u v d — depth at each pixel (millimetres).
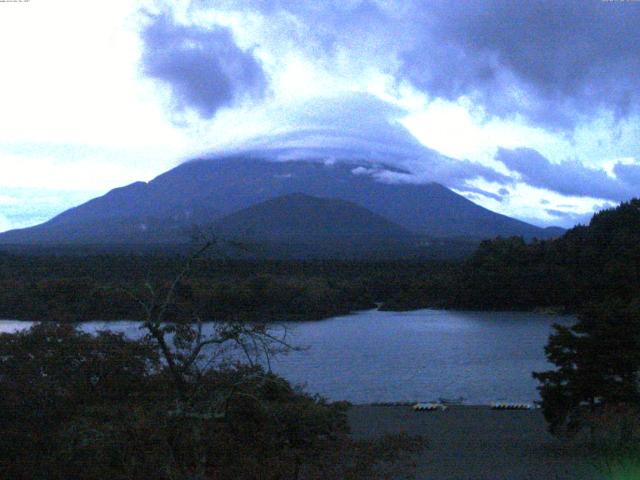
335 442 15508
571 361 34688
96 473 13969
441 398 51250
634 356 33062
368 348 80188
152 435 13797
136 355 17703
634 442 26484
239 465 13930
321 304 119938
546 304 138250
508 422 41125
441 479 26656
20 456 15141
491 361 71188
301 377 59688
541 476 26625
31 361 16844
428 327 107875
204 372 15406
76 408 16031
